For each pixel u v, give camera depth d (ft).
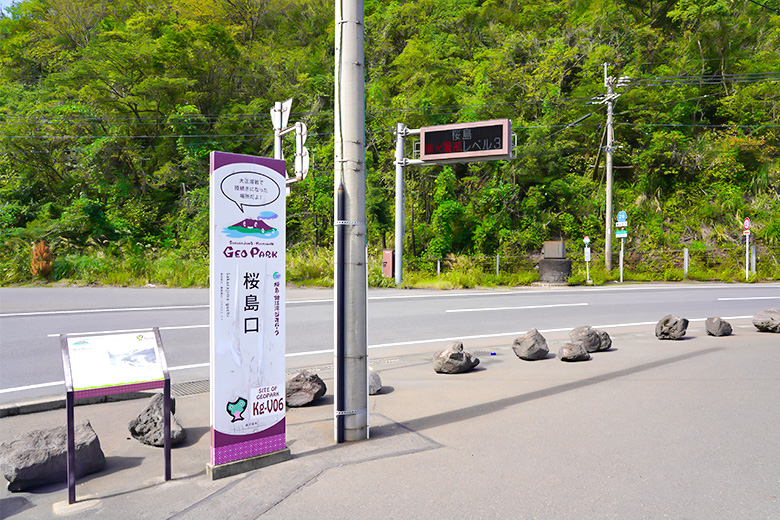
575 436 13.32
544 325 35.96
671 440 12.83
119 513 9.82
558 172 101.55
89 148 91.91
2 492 11.05
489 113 101.55
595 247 95.25
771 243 93.91
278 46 125.80
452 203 90.84
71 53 114.93
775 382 18.43
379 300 49.03
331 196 92.22
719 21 110.83
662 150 101.86
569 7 123.85
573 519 8.99
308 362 25.25
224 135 98.73
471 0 132.16
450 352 21.81
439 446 12.94
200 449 13.60
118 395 18.81
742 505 9.39
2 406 16.92
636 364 22.04
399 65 113.29
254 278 11.82
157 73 101.14
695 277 81.46
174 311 40.09
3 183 91.66
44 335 30.68
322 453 12.67
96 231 82.53
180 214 96.27
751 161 106.52
